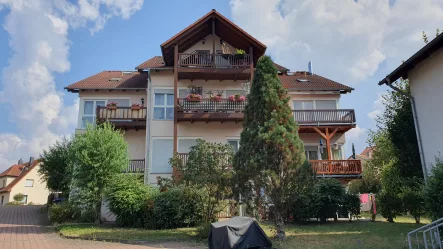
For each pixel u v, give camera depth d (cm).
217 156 1326
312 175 1200
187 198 1520
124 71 2784
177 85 2103
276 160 1170
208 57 2116
